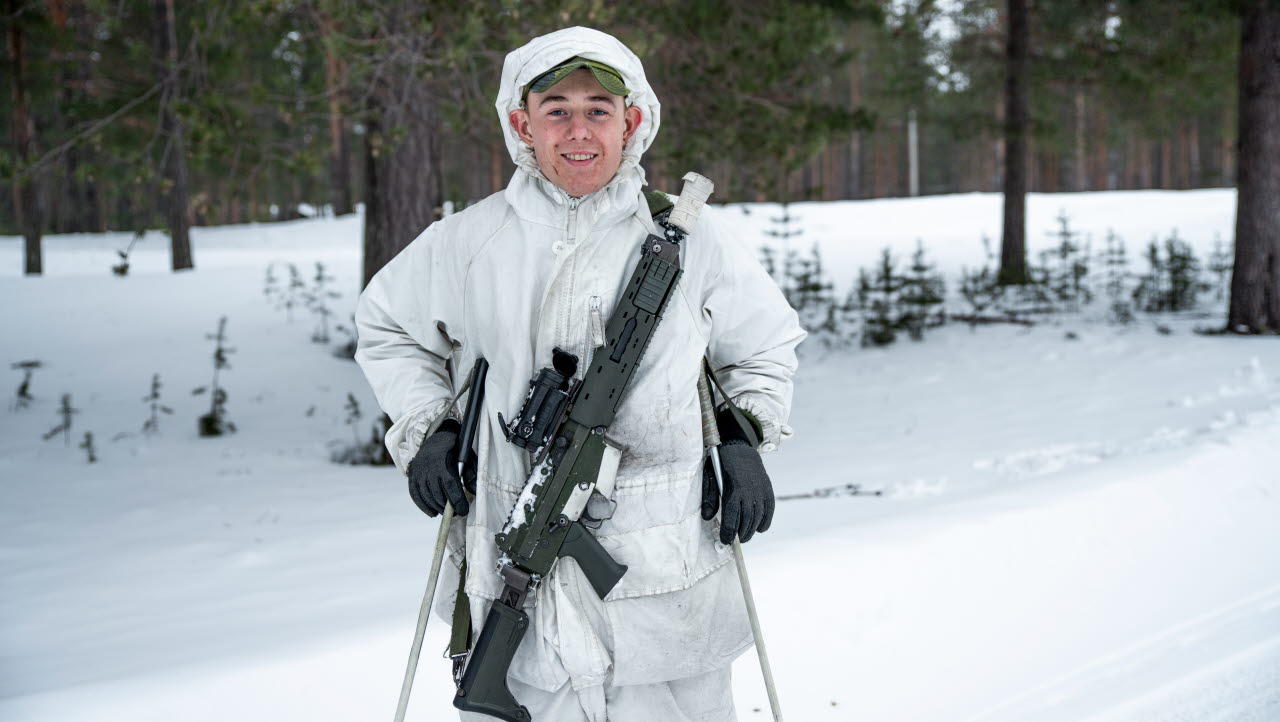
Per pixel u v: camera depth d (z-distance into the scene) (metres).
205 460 8.40
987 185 56.66
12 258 27.00
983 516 4.45
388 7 7.72
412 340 2.12
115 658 3.40
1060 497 4.72
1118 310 13.91
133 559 5.20
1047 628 3.61
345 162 42.41
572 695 1.97
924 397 9.79
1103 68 18.23
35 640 3.78
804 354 12.73
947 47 19.69
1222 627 3.60
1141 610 3.77
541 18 7.61
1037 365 10.91
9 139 24.98
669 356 1.94
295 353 12.79
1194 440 6.01
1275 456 5.37
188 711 2.88
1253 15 12.05
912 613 3.65
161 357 12.48
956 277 19.19
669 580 1.95
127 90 16.03
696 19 10.59
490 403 1.98
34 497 7.04
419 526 5.68
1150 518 4.64
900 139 57.03
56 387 11.20
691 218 1.95
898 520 4.47
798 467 6.90
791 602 3.65
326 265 21.53
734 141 10.73
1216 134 44.06
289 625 3.64
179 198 21.98
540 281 1.96
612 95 1.91
